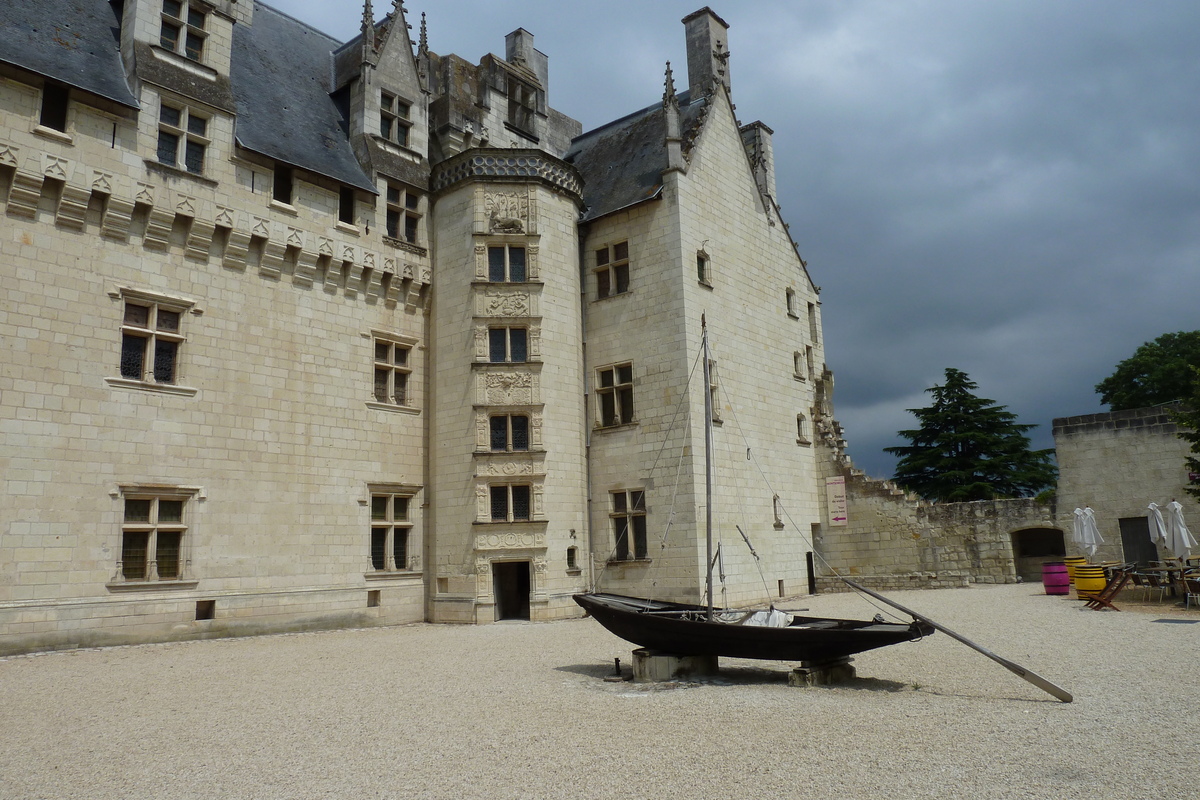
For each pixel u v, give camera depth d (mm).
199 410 22062
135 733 10781
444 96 31641
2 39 19562
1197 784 7617
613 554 28203
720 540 27453
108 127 20984
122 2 23828
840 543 34656
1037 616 20812
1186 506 28516
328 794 8094
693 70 34750
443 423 27453
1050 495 31047
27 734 10820
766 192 35781
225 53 24250
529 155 28672
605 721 11016
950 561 32406
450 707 12156
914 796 7594
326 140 27391
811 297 38625
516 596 27719
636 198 29875
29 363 19109
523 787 8180
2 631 17938
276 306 24266
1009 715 10719
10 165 19031
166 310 21891
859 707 11531
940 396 58688
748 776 8336
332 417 25219
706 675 14828
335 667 16438
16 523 18453
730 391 30031
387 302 27500
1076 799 7355
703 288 29297
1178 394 50812
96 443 19969
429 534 27281
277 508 23406
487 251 27938
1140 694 11562
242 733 10703
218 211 22938
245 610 22219
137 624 20109
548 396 27359
